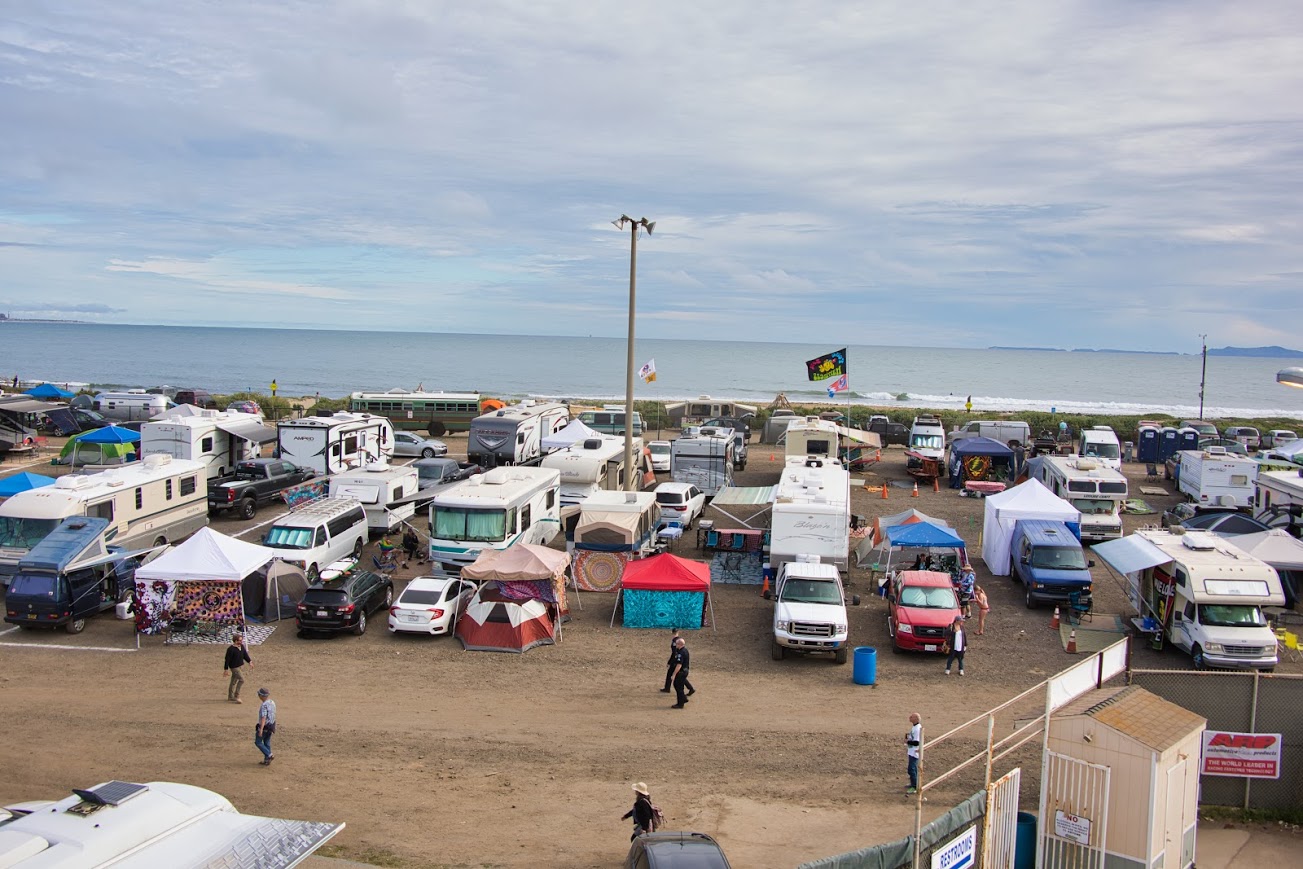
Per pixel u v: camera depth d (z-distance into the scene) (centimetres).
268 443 5147
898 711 1803
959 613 2128
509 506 2570
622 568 2622
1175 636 2111
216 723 1700
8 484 2969
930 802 1424
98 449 3688
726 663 2072
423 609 2184
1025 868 1210
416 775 1502
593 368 18038
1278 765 1344
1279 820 1332
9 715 1712
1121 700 1212
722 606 2505
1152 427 4891
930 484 4238
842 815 1383
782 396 7081
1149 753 1098
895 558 2673
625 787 1473
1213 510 3581
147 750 1574
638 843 1104
